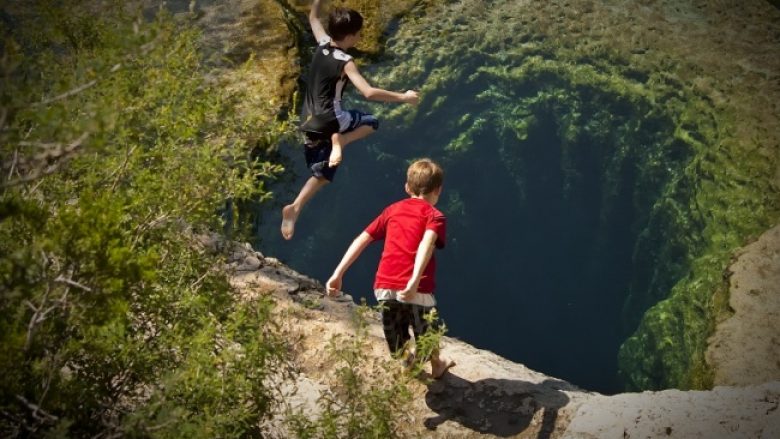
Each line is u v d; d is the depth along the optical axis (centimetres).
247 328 360
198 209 345
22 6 594
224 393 320
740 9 1023
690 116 920
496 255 1114
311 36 901
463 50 990
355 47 970
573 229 1078
